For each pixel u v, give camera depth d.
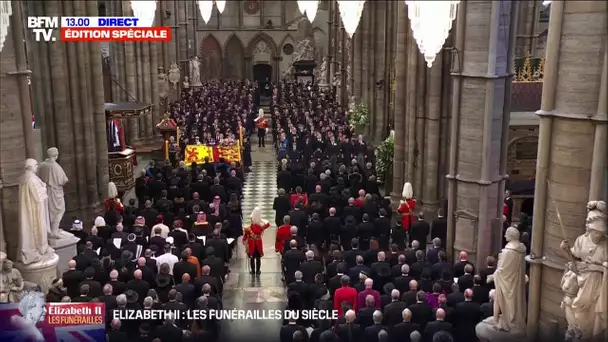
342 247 19.47
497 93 17.39
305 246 18.55
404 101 24.31
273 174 33.31
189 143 32.19
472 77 17.47
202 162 28.64
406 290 15.02
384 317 13.45
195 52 57.38
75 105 22.83
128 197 27.42
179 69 47.38
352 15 10.31
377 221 19.58
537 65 31.80
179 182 24.36
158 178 25.06
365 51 34.34
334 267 16.22
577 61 10.03
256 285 19.06
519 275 11.27
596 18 9.73
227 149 29.27
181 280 15.90
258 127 40.03
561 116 10.31
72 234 18.11
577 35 9.98
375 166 28.55
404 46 23.86
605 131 9.81
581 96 10.06
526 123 24.11
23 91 15.64
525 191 23.36
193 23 56.34
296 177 26.69
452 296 13.88
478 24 17.11
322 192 24.36
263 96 61.72
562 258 10.64
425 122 22.47
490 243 18.23
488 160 17.62
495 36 16.92
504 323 11.41
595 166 9.96
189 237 17.72
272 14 62.72
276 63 63.22
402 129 24.53
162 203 21.39
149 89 36.59
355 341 12.73
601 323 9.35
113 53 34.72
